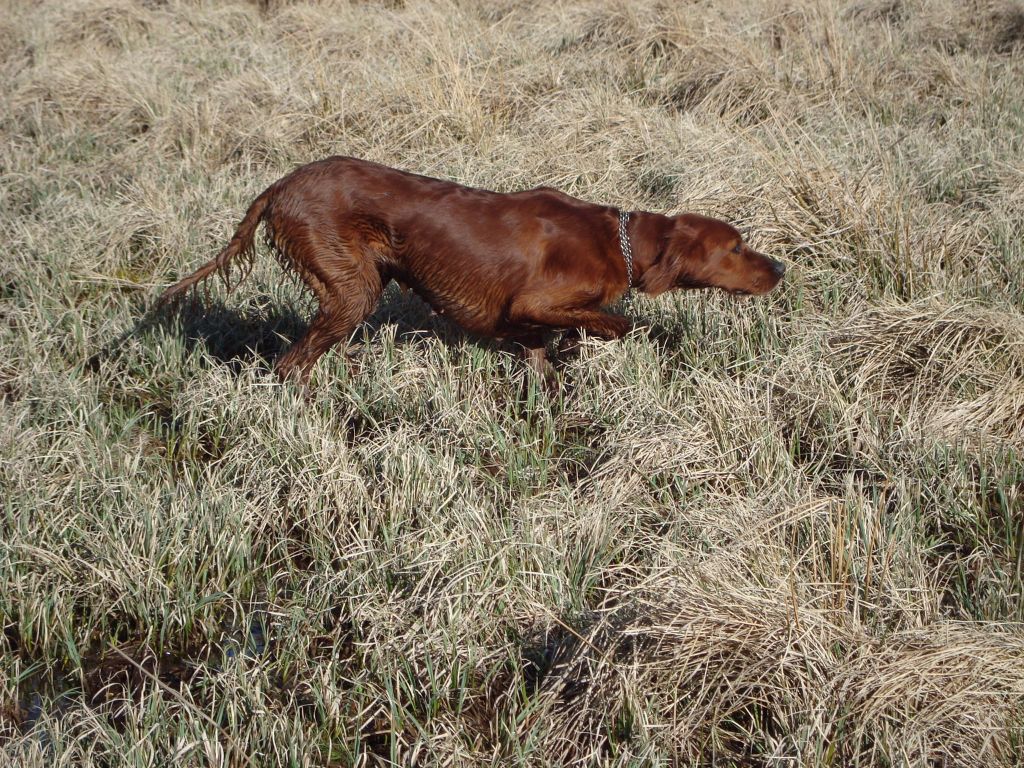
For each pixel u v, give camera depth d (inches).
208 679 159.8
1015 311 222.7
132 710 147.7
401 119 340.8
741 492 190.4
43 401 219.5
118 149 358.6
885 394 213.8
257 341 248.4
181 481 199.8
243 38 467.5
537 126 333.7
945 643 143.5
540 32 429.7
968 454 191.9
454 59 364.2
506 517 183.2
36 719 156.2
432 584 170.9
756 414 204.8
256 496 194.9
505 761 144.2
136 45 466.3
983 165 293.7
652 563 171.0
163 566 180.5
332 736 151.9
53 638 169.8
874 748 132.9
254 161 340.2
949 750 133.4
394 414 221.6
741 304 236.8
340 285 209.2
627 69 387.5
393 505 188.4
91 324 255.9
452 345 238.1
